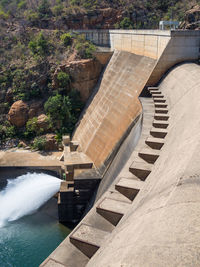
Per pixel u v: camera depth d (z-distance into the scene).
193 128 13.62
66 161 32.34
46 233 25.53
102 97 41.28
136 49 39.34
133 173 15.19
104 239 11.05
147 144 17.69
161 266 5.65
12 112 45.50
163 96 26.23
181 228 6.68
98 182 28.80
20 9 73.75
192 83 21.42
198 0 63.91
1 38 58.94
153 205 9.11
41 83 48.16
